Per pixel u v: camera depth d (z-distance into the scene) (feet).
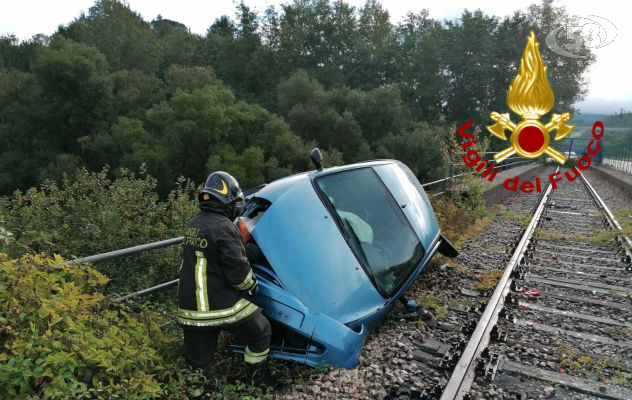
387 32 255.29
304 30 246.06
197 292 11.55
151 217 26.86
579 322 18.11
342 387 12.73
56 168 151.23
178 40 253.85
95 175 29.01
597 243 32.71
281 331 14.25
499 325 17.42
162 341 13.25
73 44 179.63
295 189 14.62
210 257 11.55
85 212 25.50
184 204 27.04
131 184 27.84
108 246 23.58
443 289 21.61
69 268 11.66
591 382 13.50
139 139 143.95
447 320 17.74
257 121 152.97
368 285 14.05
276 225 13.73
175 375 12.35
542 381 13.55
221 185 12.03
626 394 12.88
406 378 13.34
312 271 13.32
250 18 234.17
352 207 15.44
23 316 10.12
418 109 220.84
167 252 23.61
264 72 224.33
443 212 33.94
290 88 181.57
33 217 24.66
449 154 40.86
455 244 30.55
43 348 9.96
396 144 161.38
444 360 14.16
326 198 14.85
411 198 18.45
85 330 11.34
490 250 29.81
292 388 12.65
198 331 11.84
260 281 13.16
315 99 174.81
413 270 16.44
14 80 193.47
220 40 266.16
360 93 175.63
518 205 52.95
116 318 12.59
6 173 164.14
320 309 12.92
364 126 172.55
